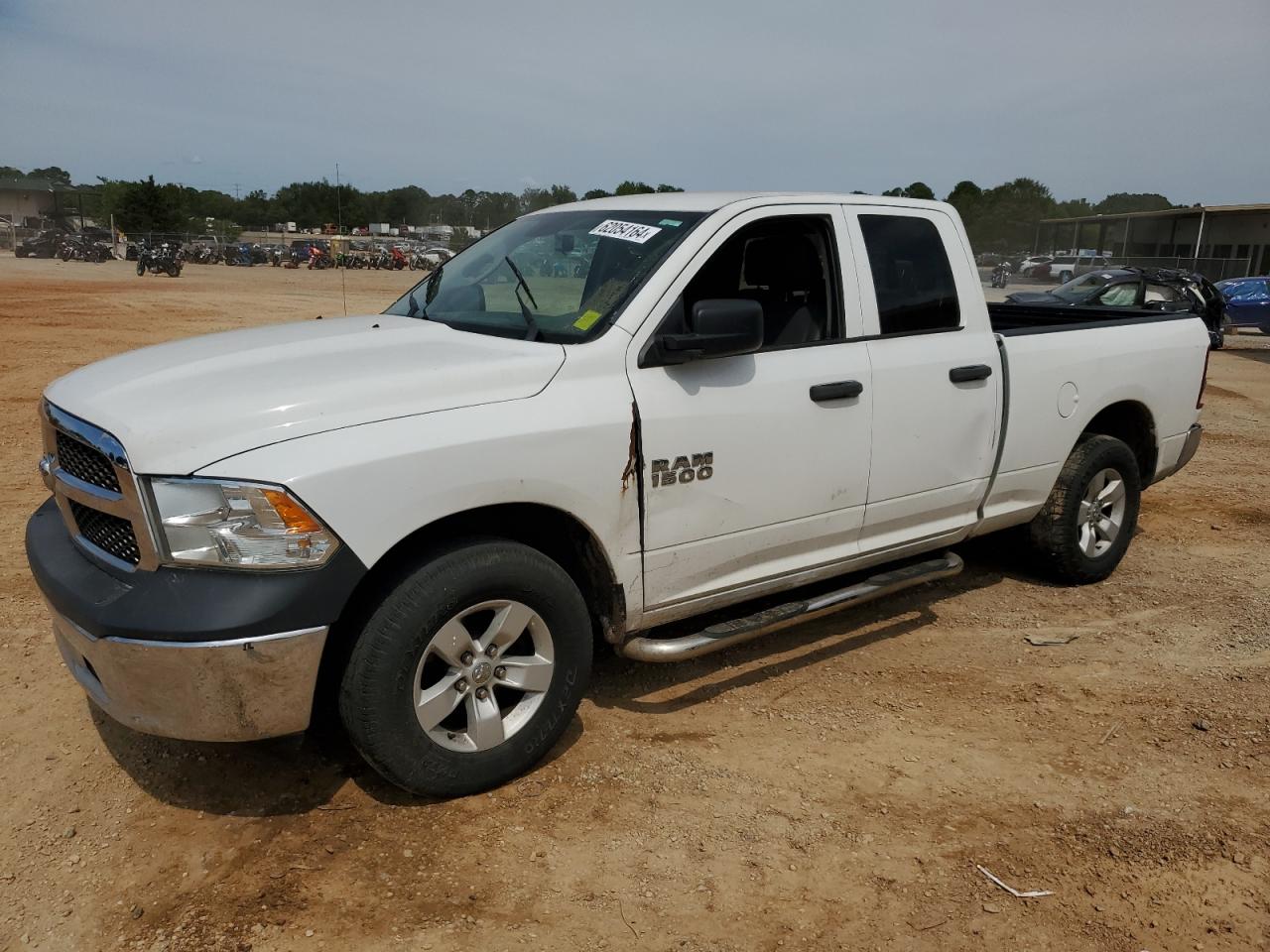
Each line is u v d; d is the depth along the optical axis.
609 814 3.28
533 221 4.59
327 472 2.86
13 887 2.84
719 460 3.73
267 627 2.79
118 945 2.63
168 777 3.41
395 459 2.96
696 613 3.92
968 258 4.71
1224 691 4.34
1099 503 5.52
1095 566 5.55
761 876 3.00
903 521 4.51
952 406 4.52
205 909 2.77
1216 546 6.43
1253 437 10.27
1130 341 5.49
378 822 3.19
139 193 70.69
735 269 4.03
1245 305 21.62
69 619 2.97
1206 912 2.90
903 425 4.33
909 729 3.95
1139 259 40.53
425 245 67.62
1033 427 4.95
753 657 4.56
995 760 3.73
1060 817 3.37
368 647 3.00
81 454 3.13
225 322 20.19
